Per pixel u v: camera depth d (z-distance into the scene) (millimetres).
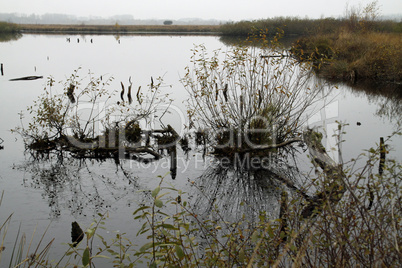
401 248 2809
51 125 9547
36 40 51469
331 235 3439
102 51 35750
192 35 66188
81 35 67062
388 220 3248
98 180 7379
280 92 9062
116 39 54594
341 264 3008
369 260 3041
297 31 43531
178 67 23797
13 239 5176
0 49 37312
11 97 14930
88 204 6293
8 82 18484
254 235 2783
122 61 27453
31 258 3670
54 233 5355
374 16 29516
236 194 6645
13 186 7016
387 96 14930
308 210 4254
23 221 5699
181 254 2732
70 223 5648
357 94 15344
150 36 63250
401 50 18438
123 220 5703
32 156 8742
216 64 9141
